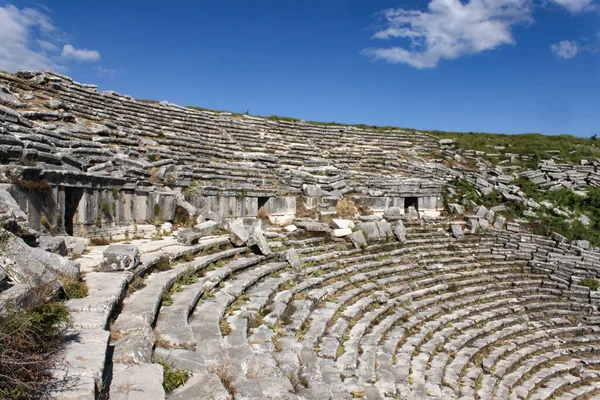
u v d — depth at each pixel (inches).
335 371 314.0
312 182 898.7
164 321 277.3
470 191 1082.1
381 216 893.8
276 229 727.1
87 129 698.8
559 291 767.1
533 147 1416.1
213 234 601.6
